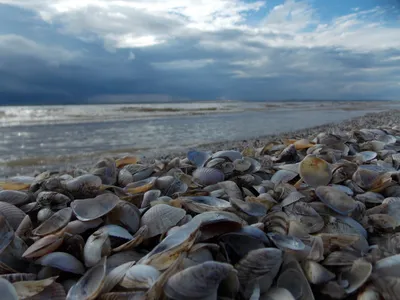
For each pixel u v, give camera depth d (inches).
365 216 9.1
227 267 5.9
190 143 32.4
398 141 19.5
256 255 6.5
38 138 36.5
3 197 9.8
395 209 9.5
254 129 45.0
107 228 7.6
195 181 12.6
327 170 11.6
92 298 5.7
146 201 10.0
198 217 7.7
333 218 8.6
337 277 6.5
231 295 5.9
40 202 9.7
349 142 18.2
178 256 6.4
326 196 9.4
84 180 10.7
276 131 42.1
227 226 7.3
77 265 6.8
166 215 8.3
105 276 6.2
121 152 28.3
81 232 7.9
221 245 6.9
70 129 44.3
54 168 22.7
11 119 58.7
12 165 23.8
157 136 38.0
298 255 7.0
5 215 8.6
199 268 5.7
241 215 8.8
